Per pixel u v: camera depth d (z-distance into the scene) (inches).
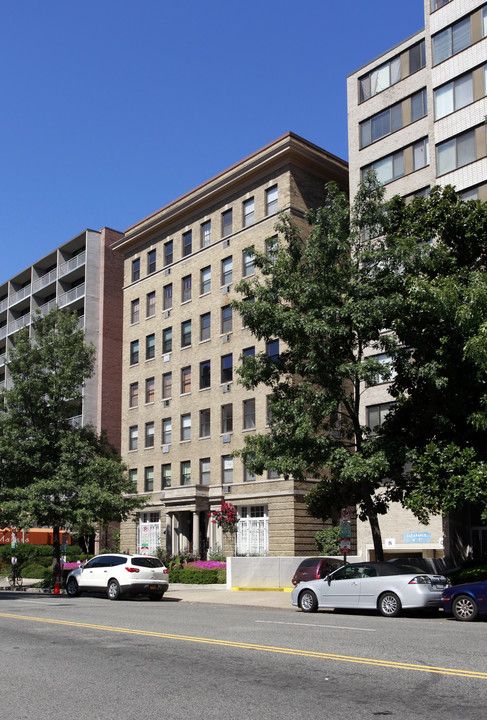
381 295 867.4
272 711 282.2
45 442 1300.4
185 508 1664.6
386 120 1476.4
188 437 1782.7
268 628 563.5
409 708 285.0
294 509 1488.7
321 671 364.8
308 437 868.6
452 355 820.6
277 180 1633.9
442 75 1346.0
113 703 300.7
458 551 1272.1
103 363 2161.7
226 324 1723.7
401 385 883.4
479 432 810.2
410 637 495.8
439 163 1326.3
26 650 454.3
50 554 2030.0
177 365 1846.7
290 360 942.4
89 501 1253.1
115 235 2282.2
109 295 2224.4
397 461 832.3
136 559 1031.0
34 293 2502.5
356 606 712.4
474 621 627.8
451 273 863.7
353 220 930.7
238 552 1579.7
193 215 1868.8
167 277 1927.9
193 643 472.1
